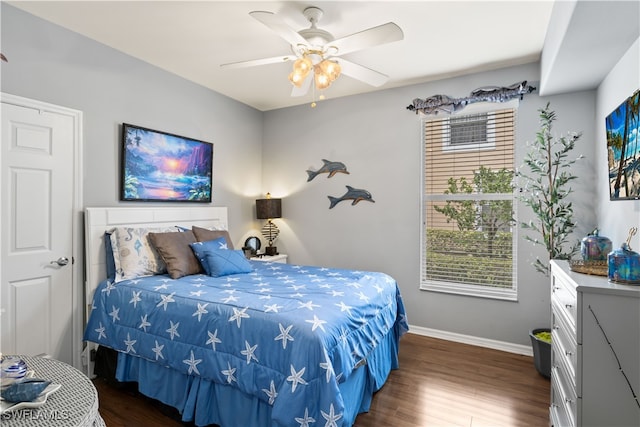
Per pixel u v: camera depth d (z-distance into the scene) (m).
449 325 3.44
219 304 2.00
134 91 3.02
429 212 3.60
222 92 3.92
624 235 2.10
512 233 3.19
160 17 2.39
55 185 2.48
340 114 4.05
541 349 2.61
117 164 2.91
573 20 1.73
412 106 3.58
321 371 1.57
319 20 2.36
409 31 2.52
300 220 4.34
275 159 4.52
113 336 2.32
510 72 3.13
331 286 2.40
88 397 1.30
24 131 2.31
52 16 2.38
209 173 3.76
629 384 1.34
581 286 1.40
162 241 2.77
